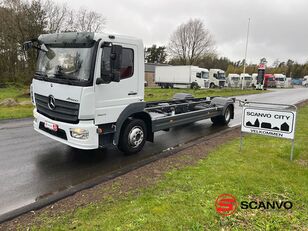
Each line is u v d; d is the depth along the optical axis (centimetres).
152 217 337
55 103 525
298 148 663
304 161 573
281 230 321
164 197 394
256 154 616
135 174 500
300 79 8525
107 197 402
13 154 611
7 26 2778
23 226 327
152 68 5312
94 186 453
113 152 650
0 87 2584
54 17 3120
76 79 486
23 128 887
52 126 534
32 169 527
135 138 627
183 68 3775
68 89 495
